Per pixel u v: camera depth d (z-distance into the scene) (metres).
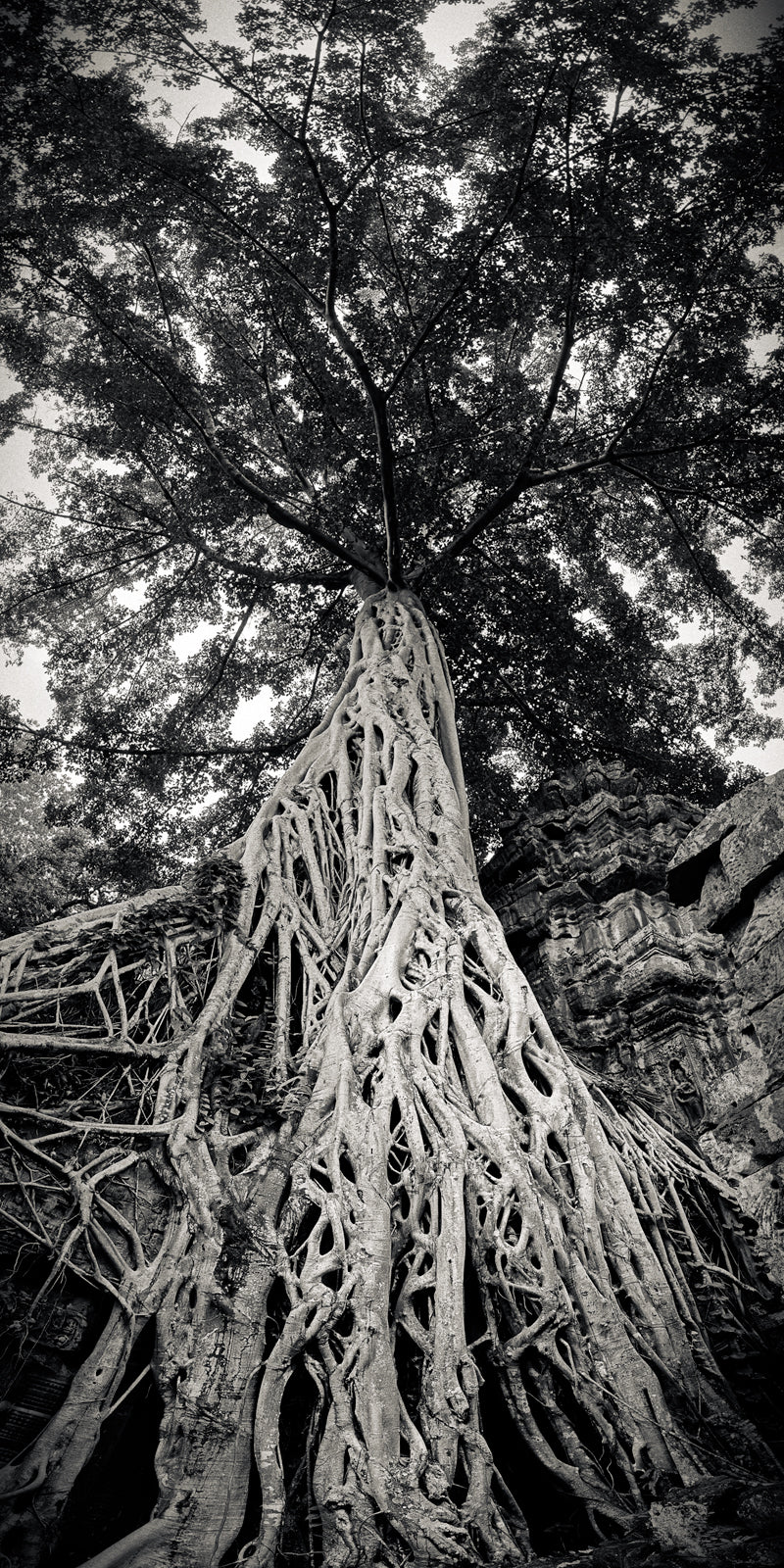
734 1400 5.41
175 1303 4.82
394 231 11.62
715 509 12.25
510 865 11.08
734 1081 7.33
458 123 10.30
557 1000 9.39
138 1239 5.05
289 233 10.87
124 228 11.05
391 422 11.76
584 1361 5.07
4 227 10.48
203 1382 4.54
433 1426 4.51
